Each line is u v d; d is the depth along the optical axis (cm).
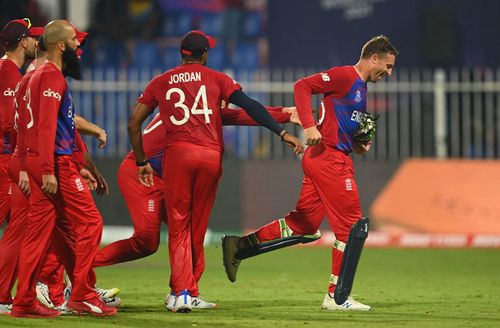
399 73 6625
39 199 2812
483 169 5912
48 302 3091
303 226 3256
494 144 6128
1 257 2934
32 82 2770
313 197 3203
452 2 6662
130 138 3020
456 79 6112
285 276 4381
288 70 6862
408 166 5925
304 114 2989
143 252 3225
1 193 3073
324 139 3072
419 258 5269
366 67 3052
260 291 3719
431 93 6122
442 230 5834
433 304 3306
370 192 5891
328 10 6844
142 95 2991
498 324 2795
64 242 2902
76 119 3198
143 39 7069
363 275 4459
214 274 4438
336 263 3095
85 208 2845
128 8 7069
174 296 3009
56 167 2800
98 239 2875
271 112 3216
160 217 3197
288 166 5844
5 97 3039
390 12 6700
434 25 6506
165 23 7106
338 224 3081
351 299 3119
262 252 3297
